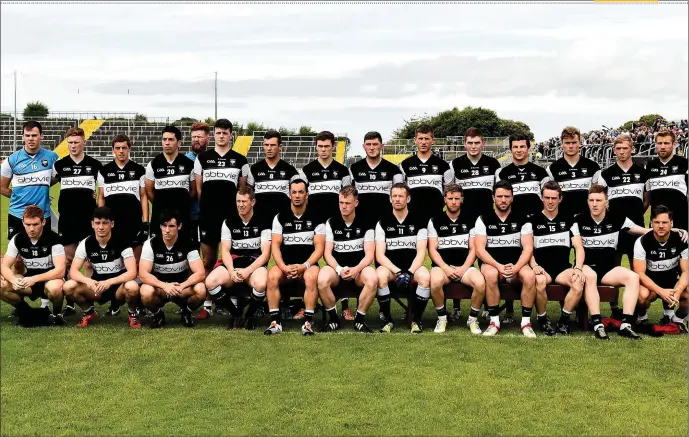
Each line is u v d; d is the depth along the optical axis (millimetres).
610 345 6922
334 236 7688
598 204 7547
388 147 38781
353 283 7637
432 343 7020
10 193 8594
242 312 7848
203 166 8430
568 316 7414
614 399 5488
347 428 4973
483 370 6152
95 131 45375
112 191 8406
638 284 7363
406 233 7691
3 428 4996
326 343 7016
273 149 8266
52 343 7023
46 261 7816
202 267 7656
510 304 8141
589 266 7543
